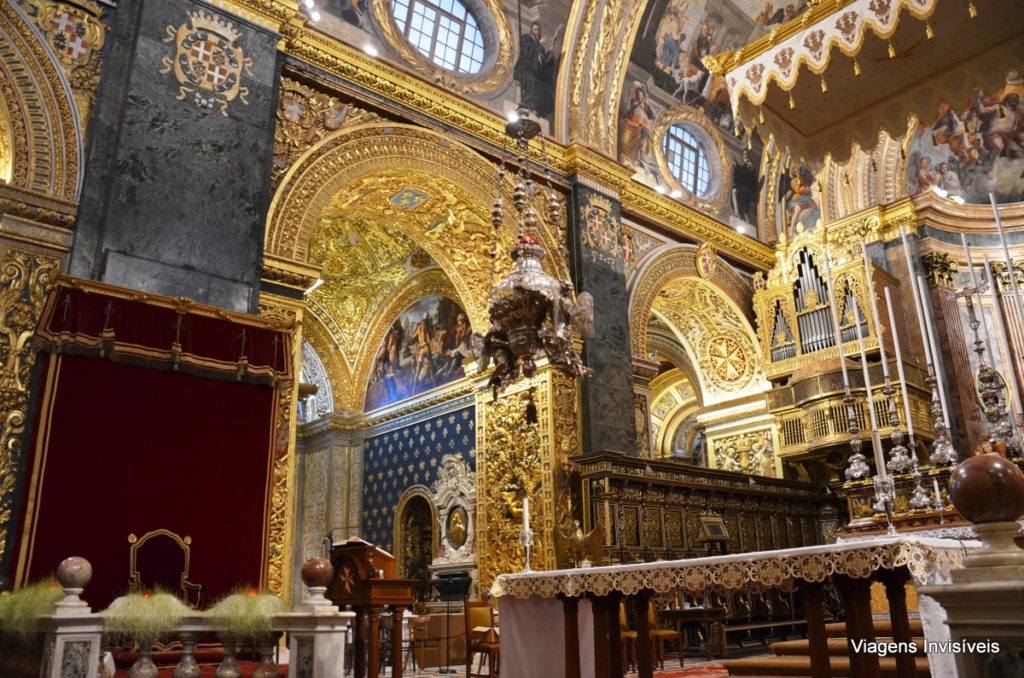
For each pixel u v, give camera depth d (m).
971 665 2.77
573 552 10.52
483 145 13.52
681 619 12.10
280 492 9.17
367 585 7.76
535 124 9.94
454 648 13.24
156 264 8.76
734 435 18.84
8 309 7.89
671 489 14.30
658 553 13.50
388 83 12.25
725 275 18.02
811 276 17.33
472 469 15.21
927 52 8.14
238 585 8.45
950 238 17.97
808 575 5.12
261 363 9.15
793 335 17.20
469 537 14.74
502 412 14.18
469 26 14.46
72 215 8.41
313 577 5.24
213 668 5.34
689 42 17.38
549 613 7.75
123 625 4.57
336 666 4.96
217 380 8.94
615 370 14.14
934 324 16.78
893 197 17.98
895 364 15.32
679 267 16.88
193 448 8.55
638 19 15.65
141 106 9.11
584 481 13.11
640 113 16.95
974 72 8.27
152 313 8.50
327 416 18.91
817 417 16.02
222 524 8.53
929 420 15.54
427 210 13.79
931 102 8.62
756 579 5.41
